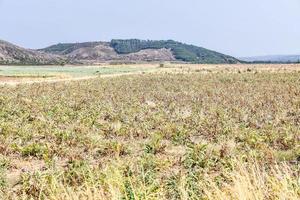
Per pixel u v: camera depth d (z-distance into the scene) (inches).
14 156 632.4
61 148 649.0
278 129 842.8
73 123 948.0
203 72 3730.3
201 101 1418.6
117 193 285.9
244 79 2664.9
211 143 725.3
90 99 1519.4
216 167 524.7
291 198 252.5
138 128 851.4
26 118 999.0
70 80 2802.7
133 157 585.0
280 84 2234.3
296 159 542.6
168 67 5349.4
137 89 2023.9
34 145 651.5
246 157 505.0
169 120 977.5
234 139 748.0
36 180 445.4
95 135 778.2
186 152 609.9
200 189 340.8
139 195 294.4
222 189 318.7
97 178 402.0
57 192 317.7
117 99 1517.0
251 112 1122.0
